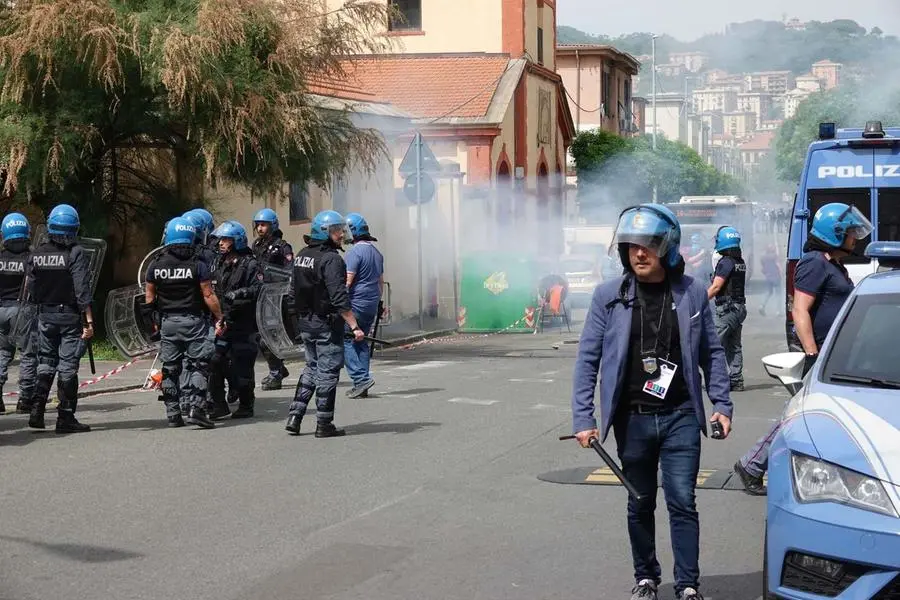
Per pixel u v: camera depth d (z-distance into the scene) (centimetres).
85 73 1781
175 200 1997
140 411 1273
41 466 959
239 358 1226
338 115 2050
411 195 2431
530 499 850
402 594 627
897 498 499
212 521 782
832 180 1591
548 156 4381
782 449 546
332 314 1090
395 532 756
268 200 2417
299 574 662
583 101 6894
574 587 639
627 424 578
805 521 514
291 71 1878
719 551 715
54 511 808
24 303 1194
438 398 1386
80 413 1258
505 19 3978
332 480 911
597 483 902
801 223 1592
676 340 571
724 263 1463
